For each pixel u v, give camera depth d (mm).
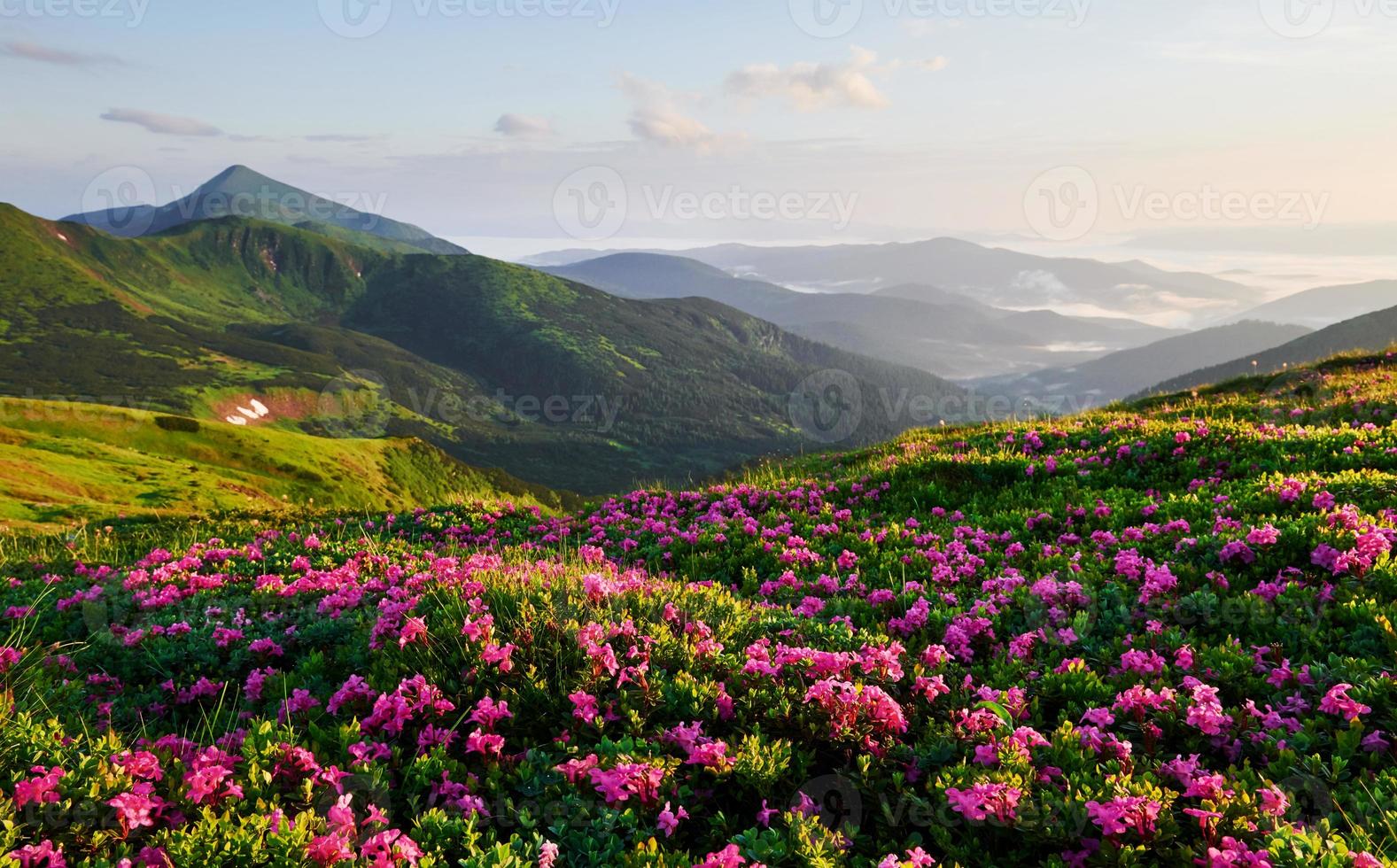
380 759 5293
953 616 8297
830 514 14578
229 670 7547
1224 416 21641
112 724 6164
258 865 3926
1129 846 4379
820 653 6434
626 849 4605
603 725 5664
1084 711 6312
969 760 5426
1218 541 9336
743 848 4438
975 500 14773
